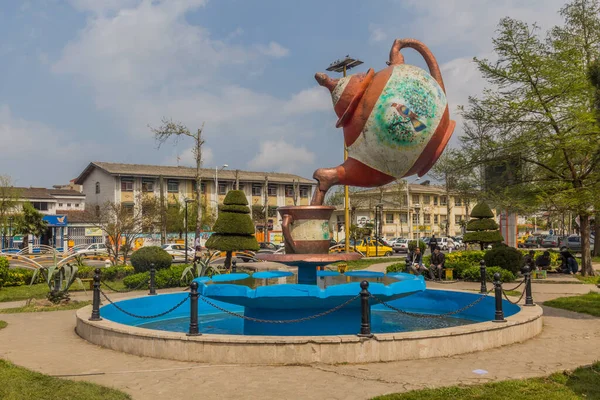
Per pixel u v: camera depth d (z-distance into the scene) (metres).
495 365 6.87
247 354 7.01
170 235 47.06
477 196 22.72
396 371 6.58
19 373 6.48
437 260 19.59
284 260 9.05
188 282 17.09
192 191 51.62
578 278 20.12
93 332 8.48
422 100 8.77
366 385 6.00
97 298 9.01
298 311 8.86
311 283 9.59
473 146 22.09
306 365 6.88
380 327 9.97
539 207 20.89
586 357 7.32
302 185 58.97
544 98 20.52
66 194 50.06
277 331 8.88
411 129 8.72
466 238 31.69
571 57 20.55
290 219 9.41
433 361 7.08
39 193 47.75
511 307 10.59
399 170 9.16
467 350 7.57
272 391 5.83
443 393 5.60
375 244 39.00
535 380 6.14
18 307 12.87
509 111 20.78
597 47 22.25
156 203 44.28
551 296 14.49
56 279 13.12
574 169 20.62
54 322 10.62
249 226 22.95
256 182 55.22
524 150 20.48
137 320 10.92
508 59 20.50
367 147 9.03
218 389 5.92
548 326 9.79
